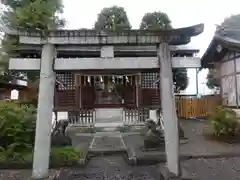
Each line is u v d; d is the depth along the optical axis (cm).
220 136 1020
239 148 828
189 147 849
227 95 1484
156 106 1118
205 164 681
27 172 647
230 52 1446
